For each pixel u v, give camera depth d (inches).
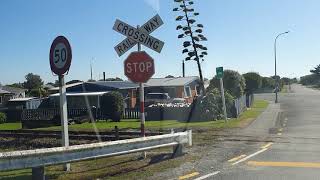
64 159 390.0
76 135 890.7
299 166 488.1
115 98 1392.7
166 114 1337.4
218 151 604.4
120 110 1401.3
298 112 1507.1
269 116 1330.0
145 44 517.0
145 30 516.7
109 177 430.9
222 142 709.3
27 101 2009.1
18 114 1731.1
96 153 423.8
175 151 571.5
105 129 1047.0
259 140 736.3
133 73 522.9
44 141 884.0
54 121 1330.0
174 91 2386.8
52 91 2701.8
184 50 2202.3
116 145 448.1
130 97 2085.4
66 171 474.3
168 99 2021.4
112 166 499.8
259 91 4047.7
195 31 2188.7
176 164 498.6
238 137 781.9
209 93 1273.4
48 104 1873.8
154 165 492.1
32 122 1337.4
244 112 1536.7
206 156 559.5
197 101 1254.3
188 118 1283.2
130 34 521.7
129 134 874.8
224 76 1761.8
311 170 463.5
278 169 470.6
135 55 520.7
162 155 563.2
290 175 437.4
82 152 408.8
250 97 1991.9
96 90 2037.4
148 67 516.1
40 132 1027.9
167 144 535.2
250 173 449.1
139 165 494.3
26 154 354.6
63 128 455.5
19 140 912.3
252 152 597.9
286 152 597.6
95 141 824.3
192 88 2628.0
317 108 1713.8
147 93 2268.7
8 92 2945.4
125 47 523.8
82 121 1352.1
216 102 1242.0
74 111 1443.2
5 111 1740.9
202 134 836.0
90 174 448.8
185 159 534.0
